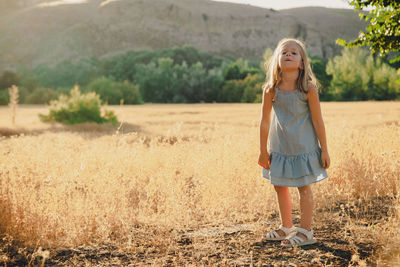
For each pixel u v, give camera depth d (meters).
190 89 83.31
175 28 177.88
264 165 3.18
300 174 2.98
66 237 3.36
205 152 5.59
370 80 69.31
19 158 4.89
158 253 2.94
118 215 3.68
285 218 3.16
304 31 177.75
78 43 159.12
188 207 4.15
